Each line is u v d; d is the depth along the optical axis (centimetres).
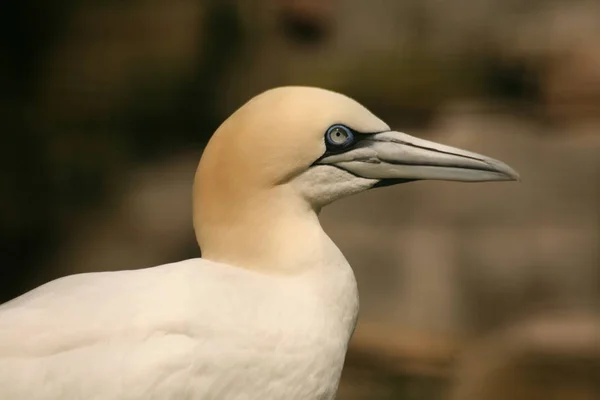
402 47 2014
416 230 1555
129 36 1958
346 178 621
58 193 1811
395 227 1559
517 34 1975
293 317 570
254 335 554
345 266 611
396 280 1505
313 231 604
